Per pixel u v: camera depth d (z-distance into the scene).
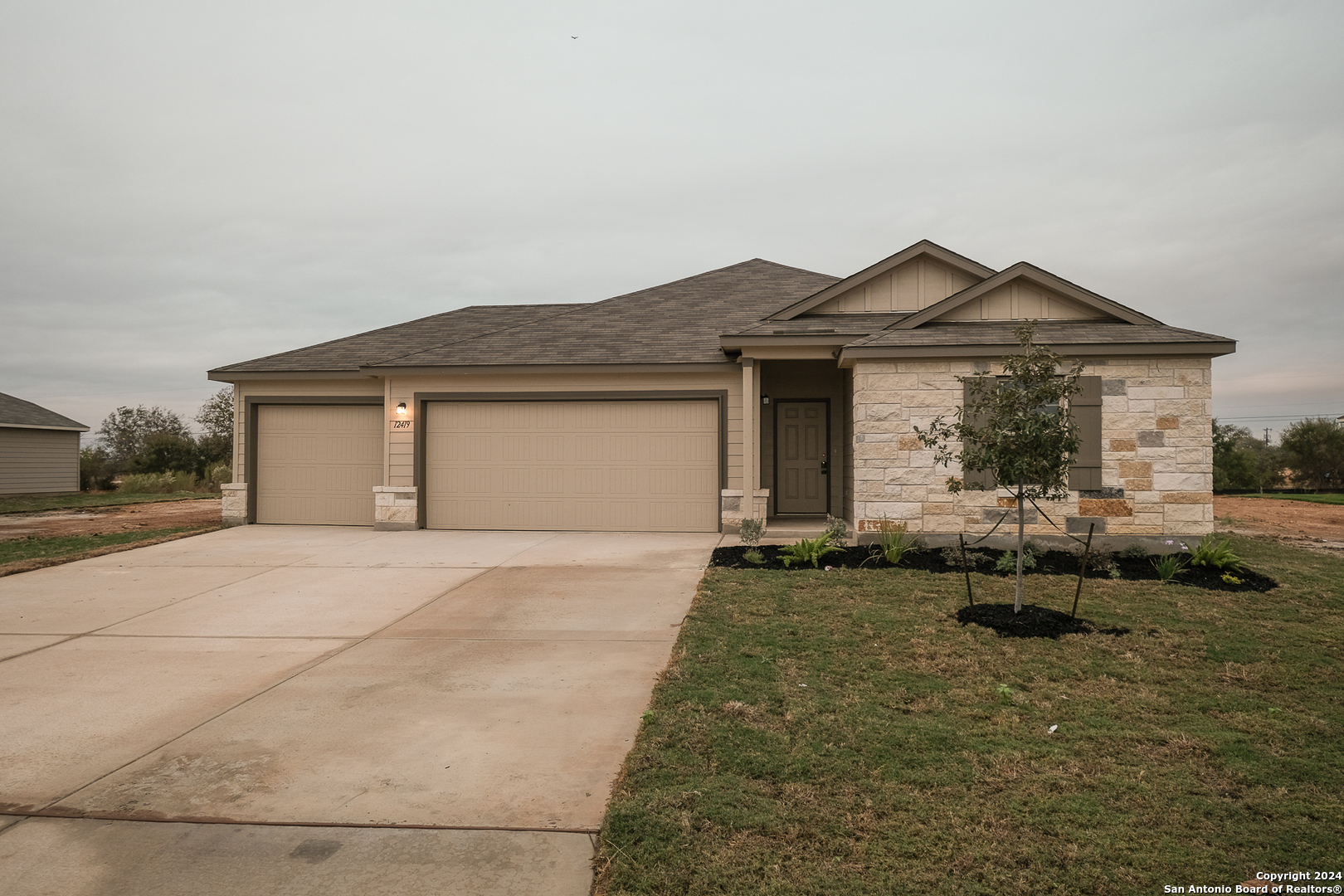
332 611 7.46
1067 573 8.69
